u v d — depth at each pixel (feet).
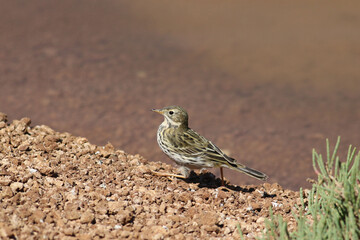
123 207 26.40
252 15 97.81
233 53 79.56
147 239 24.12
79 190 27.55
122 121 54.03
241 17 96.48
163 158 46.44
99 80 64.80
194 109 58.80
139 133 51.49
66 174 29.35
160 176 32.14
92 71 67.46
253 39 85.81
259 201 30.12
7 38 75.51
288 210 28.86
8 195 25.34
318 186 22.76
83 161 31.65
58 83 62.49
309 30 90.84
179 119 31.81
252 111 59.93
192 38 84.84
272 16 97.50
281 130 55.01
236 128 54.54
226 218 27.63
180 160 31.58
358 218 23.09
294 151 49.75
